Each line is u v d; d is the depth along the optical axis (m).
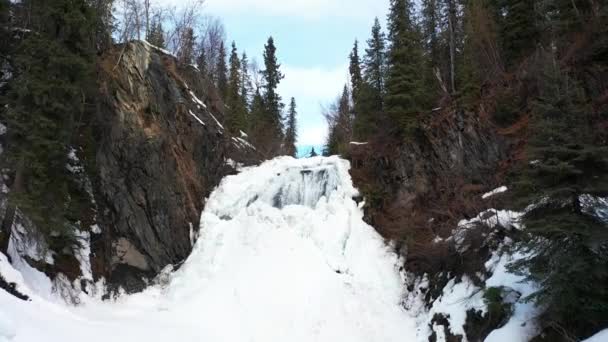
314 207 21.09
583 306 9.23
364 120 29.53
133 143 18.38
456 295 14.61
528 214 10.38
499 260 13.73
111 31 22.02
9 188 13.91
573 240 9.41
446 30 33.25
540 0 21.83
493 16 26.94
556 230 9.08
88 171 17.64
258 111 39.16
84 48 15.07
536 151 9.88
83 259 15.77
